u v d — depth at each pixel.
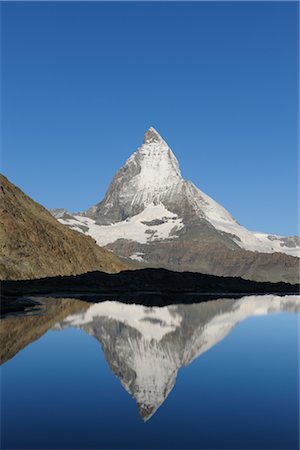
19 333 44.50
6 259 130.50
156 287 147.88
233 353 35.72
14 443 17.45
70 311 67.00
